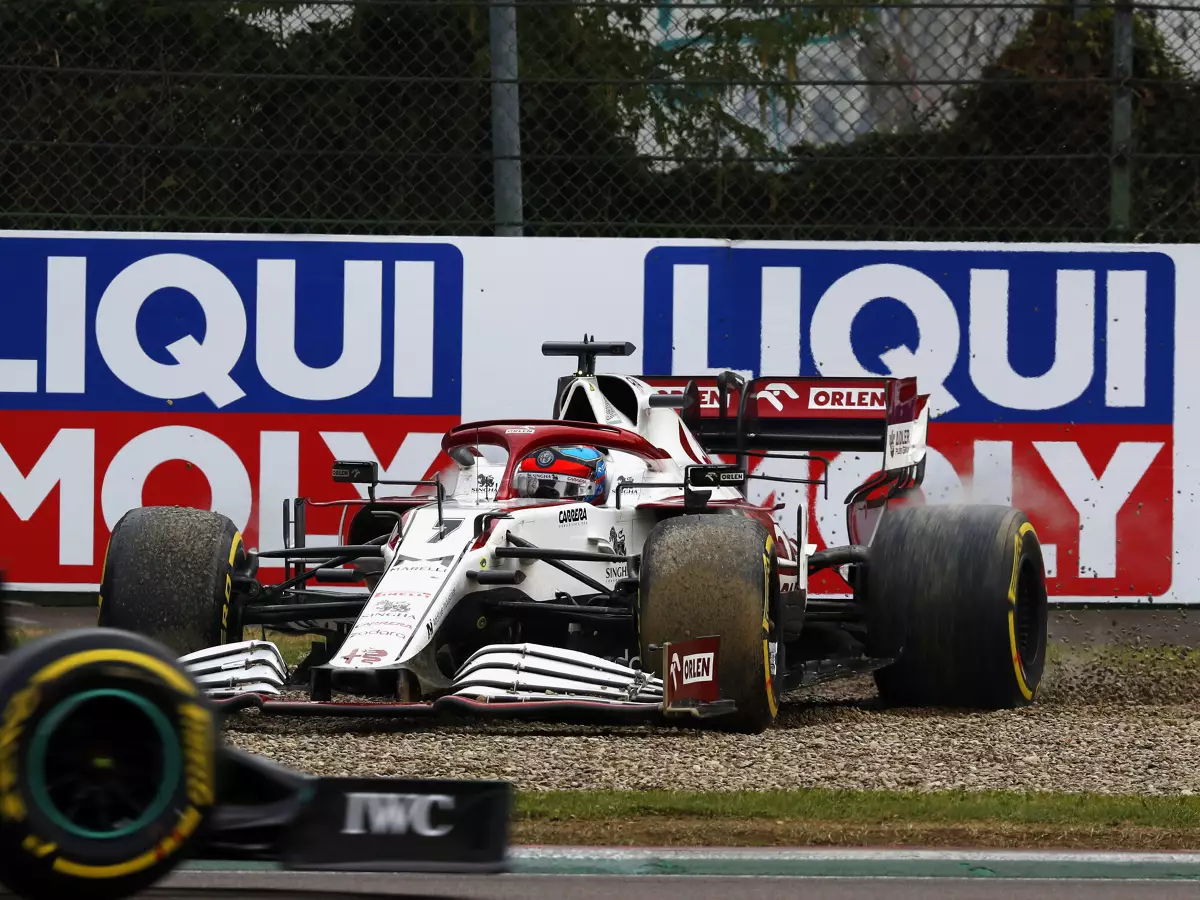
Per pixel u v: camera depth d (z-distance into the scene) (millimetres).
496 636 24656
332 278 35375
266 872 14992
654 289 35469
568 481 25922
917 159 36000
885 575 27625
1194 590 35281
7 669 10570
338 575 24266
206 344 35219
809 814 17234
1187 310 35406
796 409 30953
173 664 11055
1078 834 16781
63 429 35062
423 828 11711
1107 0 36219
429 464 35469
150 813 10867
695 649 22203
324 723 23672
